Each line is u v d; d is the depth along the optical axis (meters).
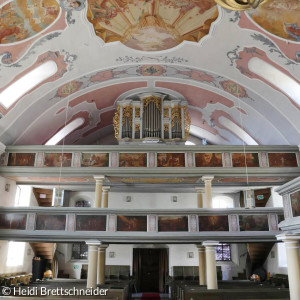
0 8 9.81
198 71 15.66
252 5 6.19
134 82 17.39
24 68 12.88
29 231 13.07
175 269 21.17
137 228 13.18
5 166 15.83
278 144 16.86
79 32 12.40
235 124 18.56
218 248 22.28
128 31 12.94
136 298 17.98
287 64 12.56
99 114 19.84
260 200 21.84
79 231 13.12
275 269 20.11
